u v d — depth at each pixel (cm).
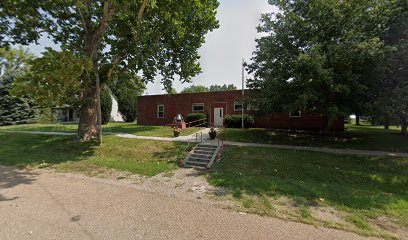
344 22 1053
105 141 1391
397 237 405
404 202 593
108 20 1227
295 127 1862
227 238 373
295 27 1174
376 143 1291
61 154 1147
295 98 1096
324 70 864
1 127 2255
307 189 660
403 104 908
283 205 541
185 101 2362
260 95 1327
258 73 1361
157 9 1252
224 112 2159
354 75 940
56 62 985
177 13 1270
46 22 1304
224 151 1097
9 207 493
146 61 1327
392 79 1007
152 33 1313
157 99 2533
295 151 1082
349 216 489
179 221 434
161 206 512
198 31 1444
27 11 1204
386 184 762
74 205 507
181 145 1246
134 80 1712
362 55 883
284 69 1141
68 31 1421
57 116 3297
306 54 920
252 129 1828
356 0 1009
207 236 378
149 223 423
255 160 970
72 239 362
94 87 1415
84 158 1058
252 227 416
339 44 985
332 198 598
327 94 1034
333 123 1777
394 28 948
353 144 1271
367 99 1018
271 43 1219
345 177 813
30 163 962
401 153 1062
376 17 1016
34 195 573
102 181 713
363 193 651
